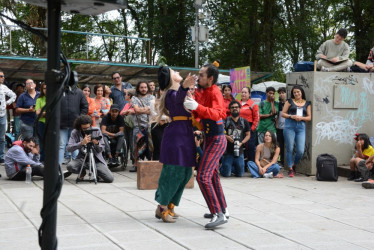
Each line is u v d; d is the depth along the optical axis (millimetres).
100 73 16297
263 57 25703
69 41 29828
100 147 8523
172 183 5422
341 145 10078
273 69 26047
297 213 6105
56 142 2240
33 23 18219
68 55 29766
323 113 9938
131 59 28484
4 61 14062
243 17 26344
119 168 10562
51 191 2238
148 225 5383
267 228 5273
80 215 5836
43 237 2246
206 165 5277
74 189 7773
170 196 5469
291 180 9164
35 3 2354
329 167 9039
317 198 7195
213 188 5391
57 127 2244
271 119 10633
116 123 10258
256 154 9586
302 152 9703
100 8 2369
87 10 2416
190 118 5426
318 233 5082
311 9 26516
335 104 9984
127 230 5141
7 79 16406
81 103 9883
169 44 26891
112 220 5605
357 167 9016
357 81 10156
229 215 5934
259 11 27219
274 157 9523
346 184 8672
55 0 2258
